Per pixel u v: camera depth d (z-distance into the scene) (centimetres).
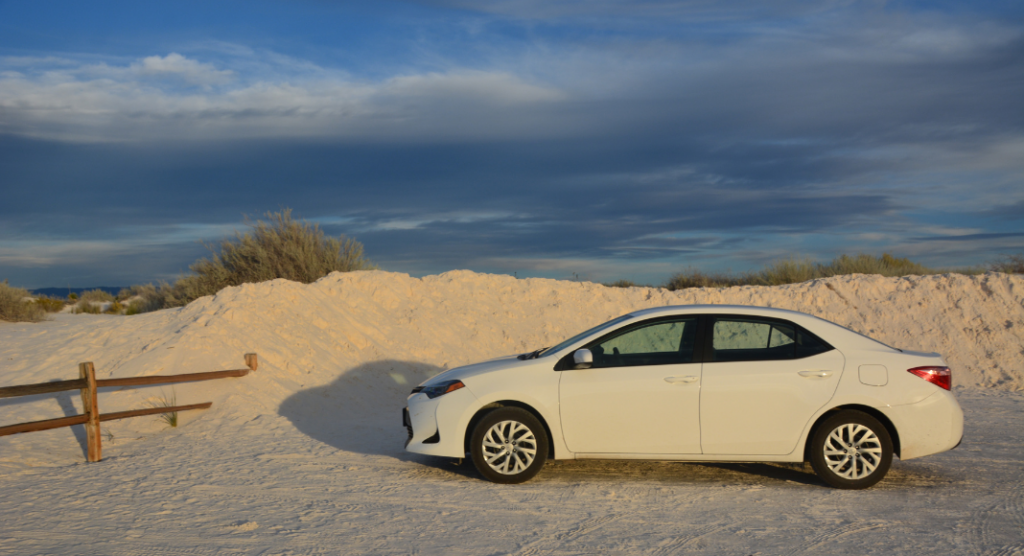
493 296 1705
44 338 1347
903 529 512
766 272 2317
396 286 1598
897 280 1791
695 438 634
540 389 650
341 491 623
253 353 1115
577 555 458
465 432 663
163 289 2097
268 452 791
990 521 531
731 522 530
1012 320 1576
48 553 455
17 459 749
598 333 670
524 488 635
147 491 620
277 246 1883
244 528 511
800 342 647
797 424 628
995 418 994
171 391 1035
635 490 627
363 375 1215
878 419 636
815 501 589
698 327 659
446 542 483
